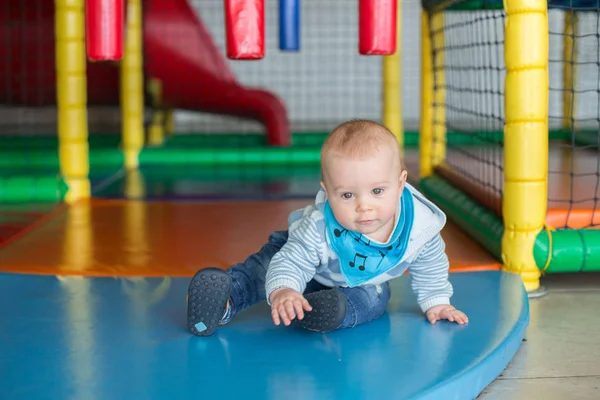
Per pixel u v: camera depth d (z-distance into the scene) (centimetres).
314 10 721
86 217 291
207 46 476
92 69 461
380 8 166
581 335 179
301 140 514
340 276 165
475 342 155
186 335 160
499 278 202
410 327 164
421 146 349
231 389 133
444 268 169
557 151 412
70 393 131
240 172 421
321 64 730
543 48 199
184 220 285
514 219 207
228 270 170
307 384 134
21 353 150
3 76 446
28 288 196
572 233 209
